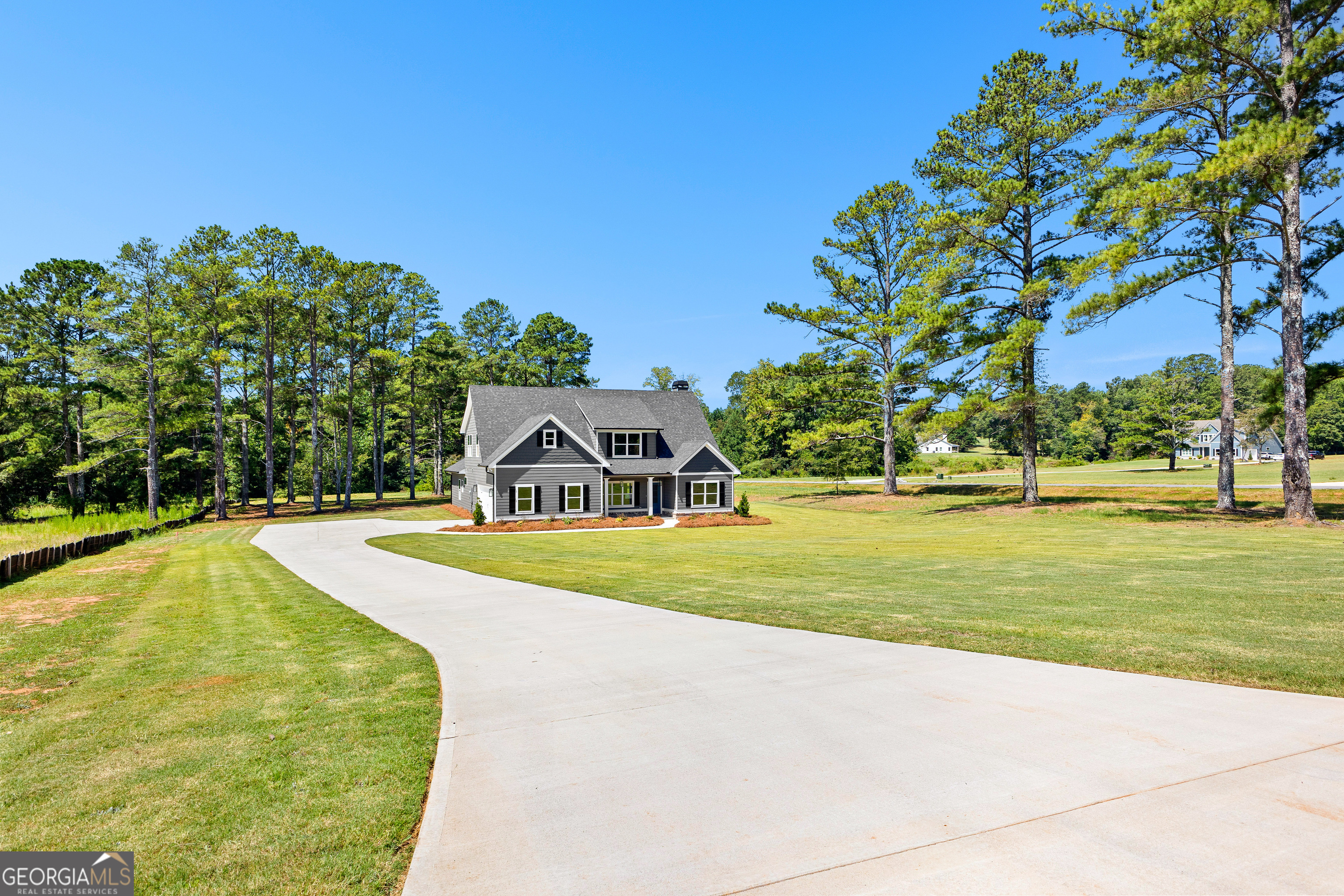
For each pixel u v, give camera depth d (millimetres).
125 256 34938
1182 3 19797
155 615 11375
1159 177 22031
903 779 4383
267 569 17594
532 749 5117
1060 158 28719
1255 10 19047
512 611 10984
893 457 41188
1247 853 3383
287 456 63938
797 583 13414
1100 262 22188
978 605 10414
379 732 5551
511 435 35062
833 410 43844
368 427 72000
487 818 4047
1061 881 3203
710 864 3463
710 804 4145
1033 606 10188
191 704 6422
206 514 43125
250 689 6871
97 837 3979
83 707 6469
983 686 6312
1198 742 4844
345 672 7430
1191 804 3930
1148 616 9062
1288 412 20500
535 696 6391
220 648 8836
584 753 5008
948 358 31031
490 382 60938
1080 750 4762
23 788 4664
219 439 39312
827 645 8164
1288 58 19594
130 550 23109
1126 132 25578
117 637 9656
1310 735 4938
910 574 14125
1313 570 12523
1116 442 69125
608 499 37156
